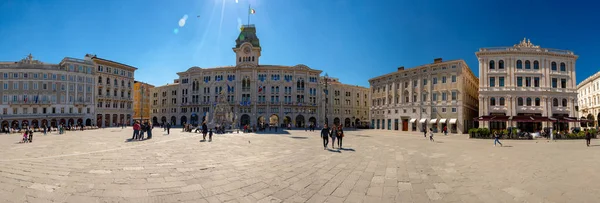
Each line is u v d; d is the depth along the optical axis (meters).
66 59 77.38
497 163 14.93
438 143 28.78
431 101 61.88
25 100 71.31
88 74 81.25
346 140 31.67
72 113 76.62
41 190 8.85
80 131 50.75
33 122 71.06
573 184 10.13
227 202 7.91
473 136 38.22
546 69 53.50
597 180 10.76
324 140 21.97
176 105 96.38
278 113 87.69
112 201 7.88
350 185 9.94
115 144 24.23
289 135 40.62
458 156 17.80
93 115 81.19
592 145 26.98
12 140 28.88
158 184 9.80
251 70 88.69
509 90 53.16
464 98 58.72
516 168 13.41
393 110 71.44
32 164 13.47
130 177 10.80
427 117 62.09
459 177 11.34
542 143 29.81
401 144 26.88
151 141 27.70
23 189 8.95
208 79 91.25
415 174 11.90
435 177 11.32
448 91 59.03
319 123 91.44
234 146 23.23
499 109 53.50
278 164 14.14
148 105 114.19
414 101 65.62
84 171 11.86
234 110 86.75
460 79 57.41
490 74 54.56
